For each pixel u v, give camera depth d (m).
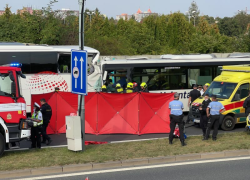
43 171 9.49
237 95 16.19
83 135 11.39
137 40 44.88
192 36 48.19
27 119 11.88
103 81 20.27
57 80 20.47
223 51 46.62
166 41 48.38
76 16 46.00
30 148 12.18
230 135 13.98
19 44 20.23
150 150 11.54
